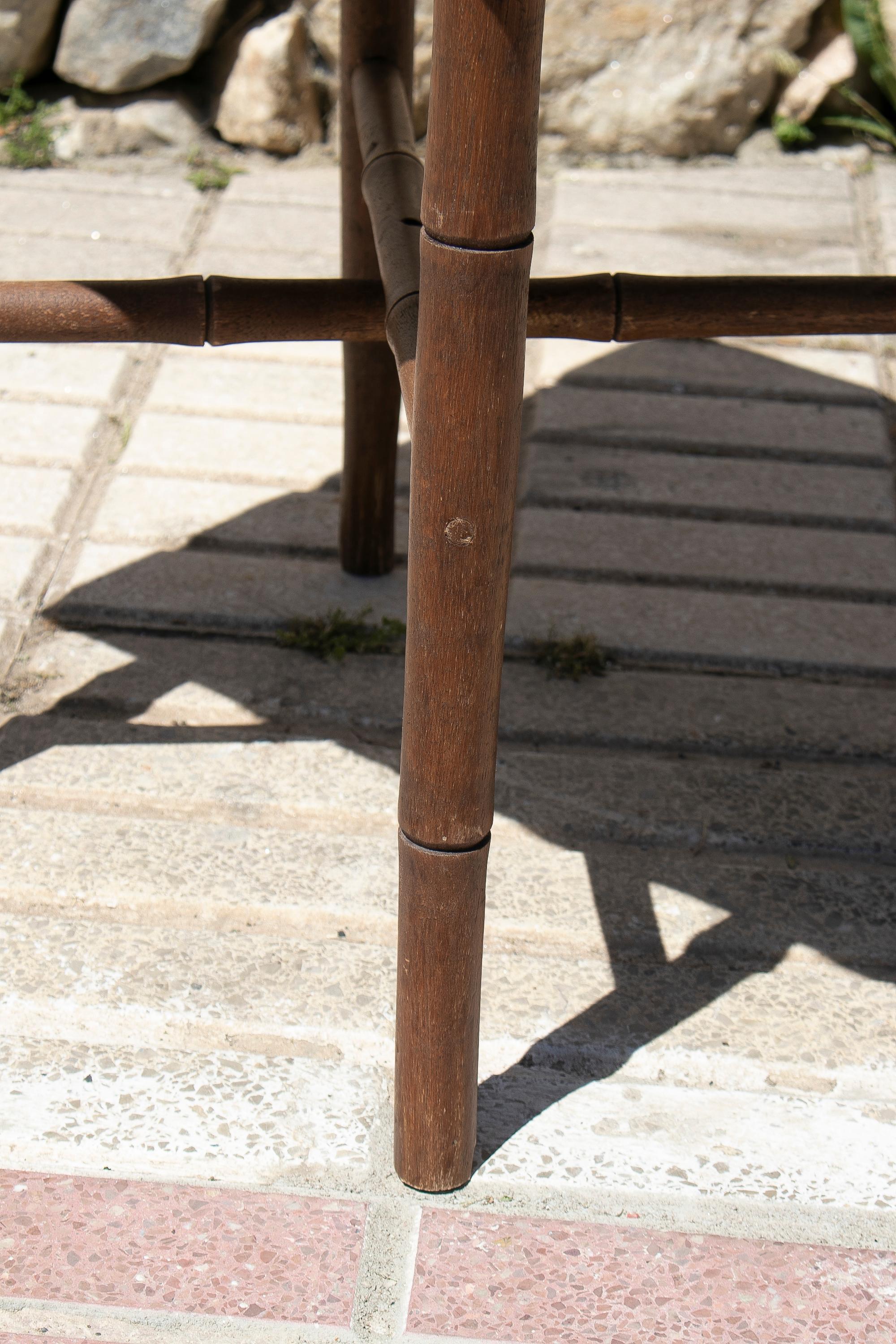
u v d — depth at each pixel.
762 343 3.59
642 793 2.22
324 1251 1.53
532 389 3.36
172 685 2.40
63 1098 1.69
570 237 3.93
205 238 3.88
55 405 3.14
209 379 3.30
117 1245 1.52
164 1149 1.63
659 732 2.35
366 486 2.59
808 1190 1.62
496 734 1.33
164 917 1.96
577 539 2.83
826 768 2.31
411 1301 1.48
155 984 1.84
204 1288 1.48
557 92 4.41
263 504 2.89
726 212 4.14
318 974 1.88
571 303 1.61
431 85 1.08
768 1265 1.54
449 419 1.16
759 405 3.32
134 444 3.04
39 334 1.62
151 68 4.28
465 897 1.38
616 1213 1.59
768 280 1.63
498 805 2.18
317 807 2.15
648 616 2.62
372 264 2.35
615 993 1.87
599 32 4.32
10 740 2.25
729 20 4.32
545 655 2.50
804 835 2.15
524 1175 1.63
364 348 2.40
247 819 2.13
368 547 2.66
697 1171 1.64
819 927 1.99
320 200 4.16
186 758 2.23
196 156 4.36
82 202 4.05
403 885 1.40
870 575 2.77
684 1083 1.76
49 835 2.07
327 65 4.36
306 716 2.36
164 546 2.75
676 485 3.01
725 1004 1.86
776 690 2.47
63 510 2.82
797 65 4.43
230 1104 1.69
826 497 3.00
